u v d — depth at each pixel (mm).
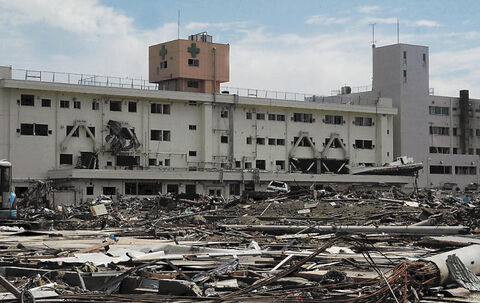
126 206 61031
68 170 71938
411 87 102812
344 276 14773
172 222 42000
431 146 108875
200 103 84875
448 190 101375
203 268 16781
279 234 32562
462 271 14023
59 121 75688
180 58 93812
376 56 105000
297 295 13242
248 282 15219
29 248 22828
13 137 73062
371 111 96500
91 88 76625
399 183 93500
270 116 89875
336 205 44562
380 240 26328
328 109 92812
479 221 32719
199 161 84812
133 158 80250
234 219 41031
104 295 13008
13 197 38875
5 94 73000
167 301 12438
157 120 82188
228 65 97500
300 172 90250
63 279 14906
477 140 114438
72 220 46469
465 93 111812
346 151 95250
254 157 88188
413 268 13594
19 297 11648
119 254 19453
